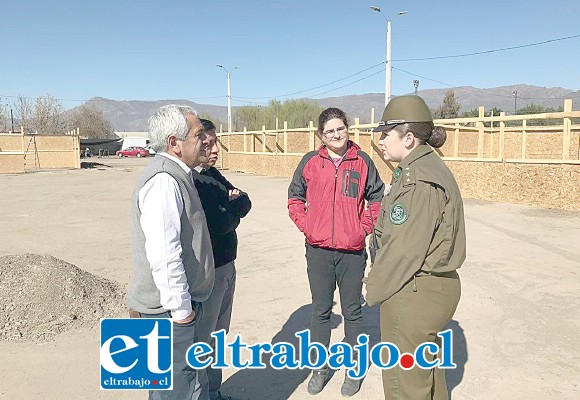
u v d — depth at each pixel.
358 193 3.10
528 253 6.89
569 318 4.43
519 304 4.81
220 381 3.01
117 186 17.77
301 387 3.29
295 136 21.80
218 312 2.70
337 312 4.70
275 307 4.78
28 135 31.47
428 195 2.15
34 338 3.94
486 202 12.17
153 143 2.19
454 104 63.19
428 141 2.36
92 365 3.54
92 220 10.13
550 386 3.23
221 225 2.66
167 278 2.04
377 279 2.27
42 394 3.14
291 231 8.84
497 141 21.98
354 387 3.17
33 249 7.45
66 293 4.48
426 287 2.27
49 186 17.78
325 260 3.16
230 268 2.85
